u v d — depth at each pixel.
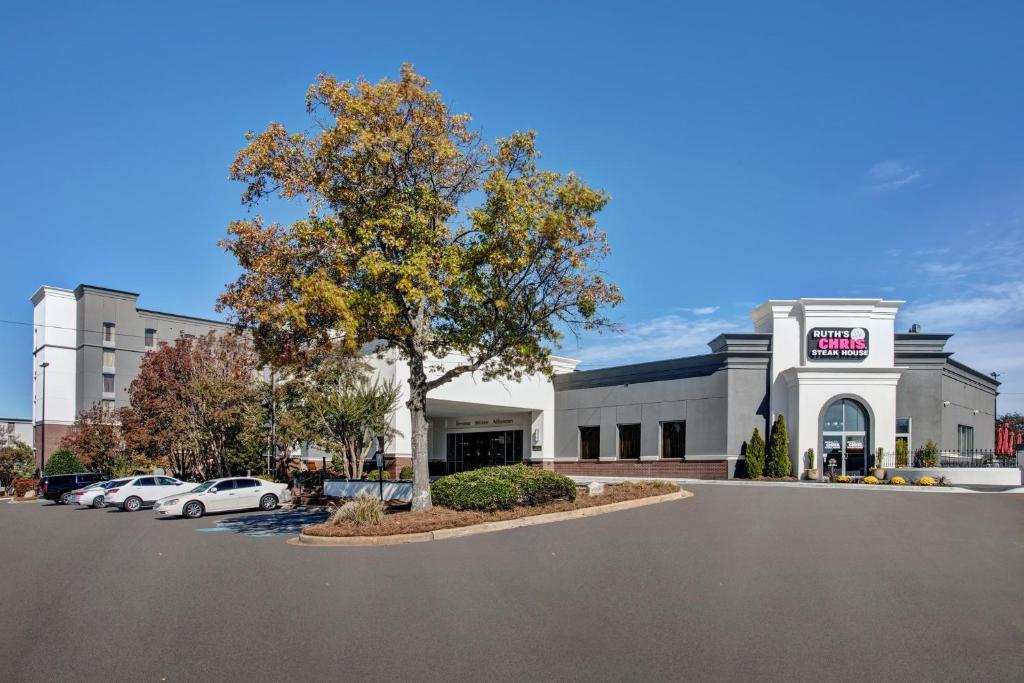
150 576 13.11
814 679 7.05
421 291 17.77
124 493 32.44
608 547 14.19
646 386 38.69
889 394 32.69
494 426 45.28
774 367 34.66
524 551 14.12
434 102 19.06
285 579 12.27
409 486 26.92
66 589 12.10
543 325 20.67
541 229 18.38
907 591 10.34
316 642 8.44
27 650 8.41
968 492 24.12
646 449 38.25
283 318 17.30
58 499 40.34
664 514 18.89
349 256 18.28
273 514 26.98
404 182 19.58
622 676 7.16
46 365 59.88
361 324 18.31
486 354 20.67
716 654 7.79
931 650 7.86
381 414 30.94
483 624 9.03
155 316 68.62
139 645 8.49
